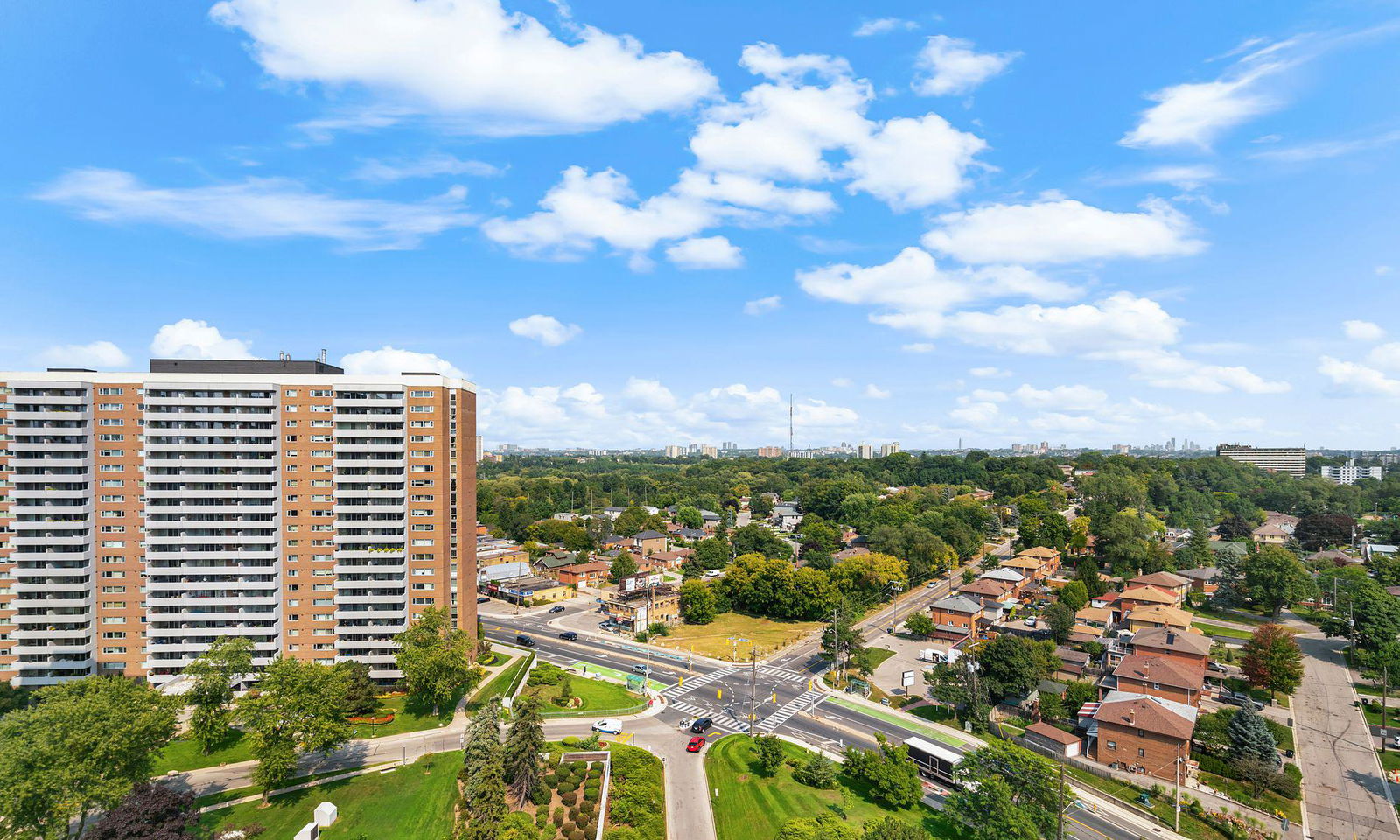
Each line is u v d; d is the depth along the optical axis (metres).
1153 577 167.88
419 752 93.50
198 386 113.56
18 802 62.25
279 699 82.38
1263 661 112.25
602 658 137.38
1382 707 106.75
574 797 79.75
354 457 117.56
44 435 107.75
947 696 107.00
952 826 79.12
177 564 112.06
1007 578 173.75
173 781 84.94
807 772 85.69
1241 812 81.25
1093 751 96.06
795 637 152.00
